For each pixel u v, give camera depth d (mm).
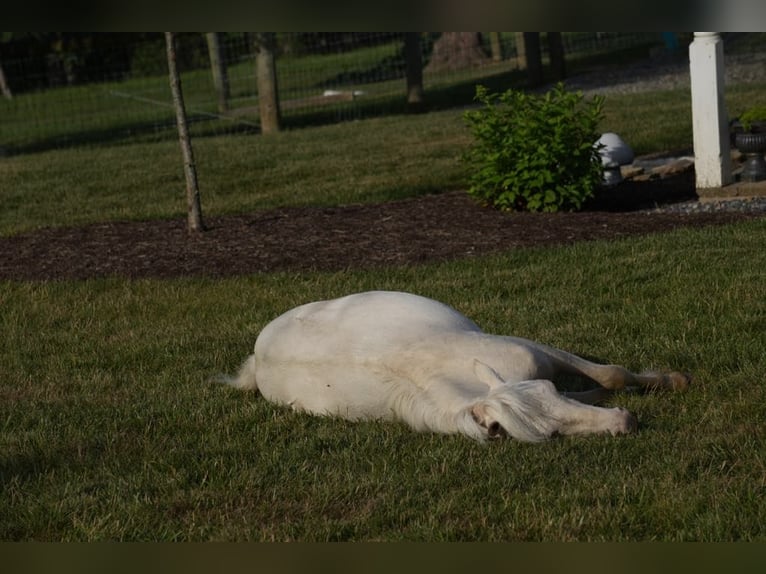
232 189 15773
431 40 42281
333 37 44969
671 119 18750
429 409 5434
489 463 5074
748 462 4941
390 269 10008
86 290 10039
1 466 5664
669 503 4562
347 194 14461
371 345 5777
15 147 27594
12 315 9320
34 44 43688
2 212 15180
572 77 29500
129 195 15805
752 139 12680
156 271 10734
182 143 12312
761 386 5996
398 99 30141
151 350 7945
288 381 6102
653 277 8812
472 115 13180
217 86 29875
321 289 9438
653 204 12805
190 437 5941
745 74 25656
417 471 5125
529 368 5559
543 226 11492
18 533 4840
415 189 14531
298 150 18844
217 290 9711
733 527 4355
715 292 8070
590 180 12375
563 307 8078
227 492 5102
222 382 6977
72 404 6750
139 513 4926
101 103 36812
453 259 10320
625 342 7078
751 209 11766
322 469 5312
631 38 37062
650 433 5355
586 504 4688
